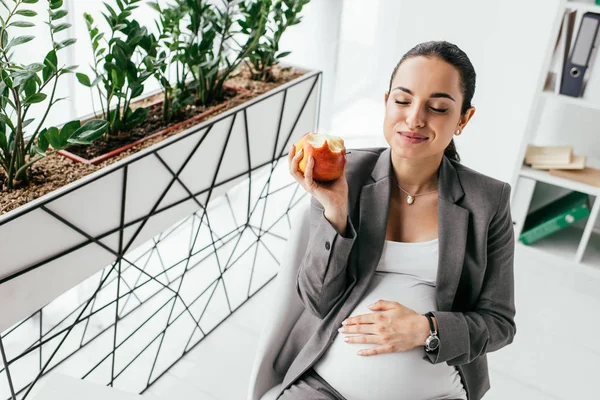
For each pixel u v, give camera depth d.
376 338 1.19
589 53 2.15
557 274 2.47
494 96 2.74
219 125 1.82
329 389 1.25
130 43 1.59
